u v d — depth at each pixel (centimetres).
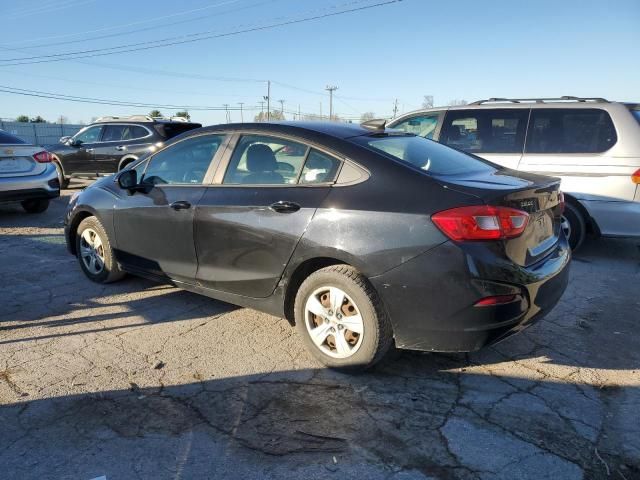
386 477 245
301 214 340
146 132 1205
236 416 294
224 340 391
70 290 499
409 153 360
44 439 273
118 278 511
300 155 361
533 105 638
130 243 465
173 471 249
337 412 298
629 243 693
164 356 365
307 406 304
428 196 306
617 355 369
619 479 244
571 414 295
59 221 865
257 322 425
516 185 321
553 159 614
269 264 360
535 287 309
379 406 304
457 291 294
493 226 291
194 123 1298
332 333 340
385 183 321
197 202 401
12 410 299
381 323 320
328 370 345
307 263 344
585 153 598
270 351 373
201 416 294
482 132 664
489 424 286
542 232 335
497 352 372
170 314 441
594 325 421
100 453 262
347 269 327
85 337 396
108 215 480
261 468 252
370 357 325
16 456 260
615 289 509
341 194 330
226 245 383
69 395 314
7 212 953
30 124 4603
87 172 1255
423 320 306
